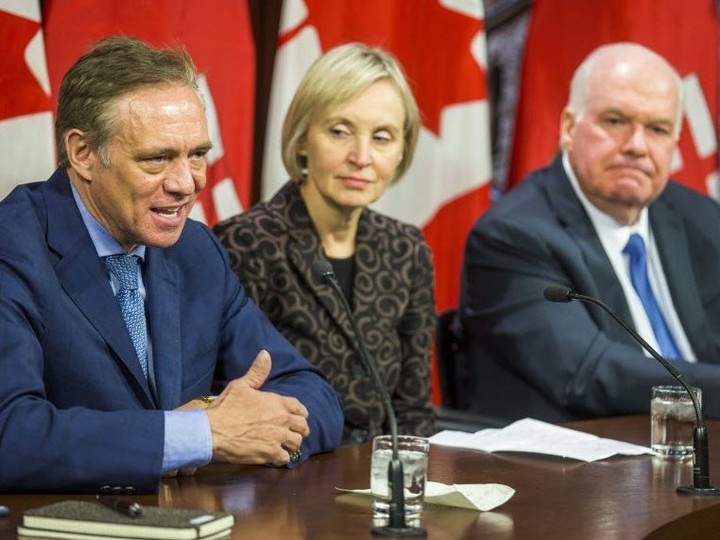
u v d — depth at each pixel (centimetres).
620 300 462
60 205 294
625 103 463
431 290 413
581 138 473
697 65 593
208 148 294
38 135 408
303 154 399
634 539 224
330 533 222
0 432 253
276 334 337
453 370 489
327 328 390
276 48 521
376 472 238
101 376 288
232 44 463
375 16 509
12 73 405
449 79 531
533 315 455
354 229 404
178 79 288
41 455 250
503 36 595
